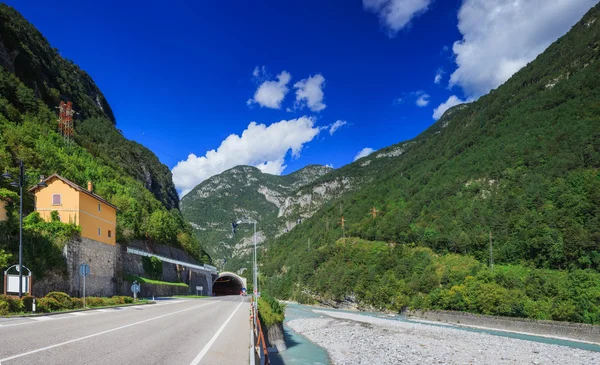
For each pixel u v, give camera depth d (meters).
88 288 40.25
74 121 112.12
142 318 24.23
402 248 104.88
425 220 115.75
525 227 80.75
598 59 135.50
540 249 71.56
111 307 33.72
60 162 63.66
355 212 176.25
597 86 119.69
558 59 167.50
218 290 178.12
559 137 105.75
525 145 115.88
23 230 33.06
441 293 66.88
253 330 13.45
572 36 172.38
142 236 80.12
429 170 161.62
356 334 44.22
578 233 66.12
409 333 45.31
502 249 79.31
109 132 129.50
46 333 15.07
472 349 33.91
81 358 10.59
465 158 142.12
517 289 58.62
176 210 150.00
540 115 129.25
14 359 9.97
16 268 27.20
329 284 111.50
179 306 40.97
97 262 42.75
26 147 56.59
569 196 76.94
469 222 98.25
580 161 88.88
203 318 26.88
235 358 12.14
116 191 81.38
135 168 125.75
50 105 101.69
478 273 68.94
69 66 148.25
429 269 84.69
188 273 99.38
